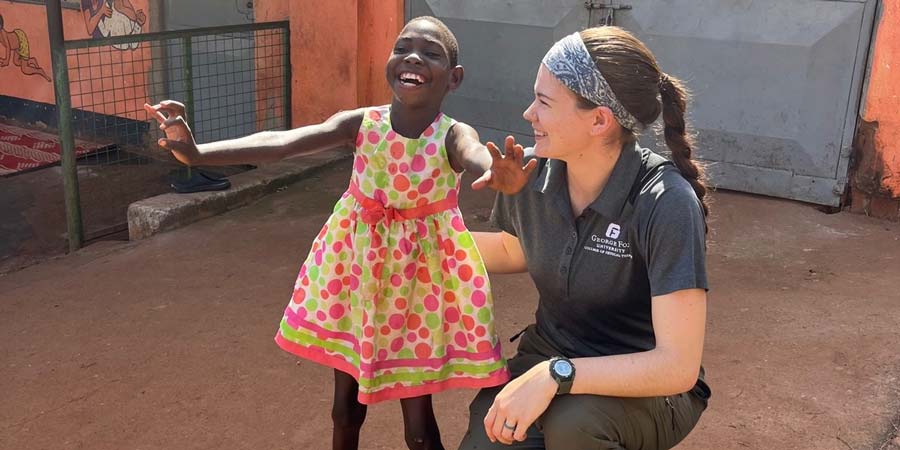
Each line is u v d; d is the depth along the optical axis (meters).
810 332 4.09
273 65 7.77
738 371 3.74
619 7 6.16
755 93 5.84
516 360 2.52
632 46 2.10
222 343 4.18
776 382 3.65
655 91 2.12
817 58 5.59
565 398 2.12
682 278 2.05
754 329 4.13
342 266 2.57
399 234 2.50
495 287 4.71
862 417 3.39
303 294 2.64
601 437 2.09
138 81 8.97
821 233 5.38
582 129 2.12
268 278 4.98
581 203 2.25
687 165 2.20
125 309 4.60
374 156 2.51
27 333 4.36
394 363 2.59
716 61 5.91
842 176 5.69
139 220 5.83
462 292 2.52
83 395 3.74
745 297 4.49
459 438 3.34
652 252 2.10
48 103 9.62
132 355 4.09
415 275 2.54
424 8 7.01
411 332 2.58
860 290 4.55
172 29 8.70
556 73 2.09
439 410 3.54
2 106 10.00
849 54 5.49
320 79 7.50
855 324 4.16
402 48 2.48
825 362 3.81
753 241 5.25
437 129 2.51
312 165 6.86
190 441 3.39
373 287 2.49
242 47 8.20
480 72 6.86
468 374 2.56
